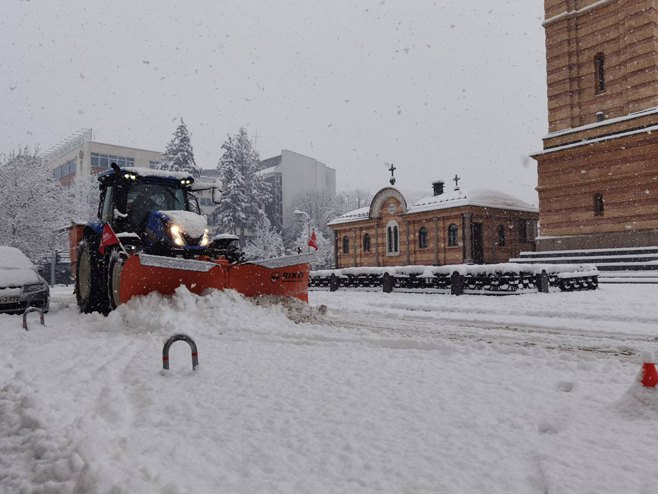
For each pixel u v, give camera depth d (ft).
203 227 33.35
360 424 12.31
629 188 83.20
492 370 17.95
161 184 36.91
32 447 11.26
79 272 39.58
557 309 39.47
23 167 119.65
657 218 79.66
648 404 12.52
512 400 14.12
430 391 15.11
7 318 35.01
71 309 41.68
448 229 113.29
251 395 15.06
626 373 17.49
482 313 40.06
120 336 26.81
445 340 23.57
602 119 88.48
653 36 81.35
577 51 92.58
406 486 9.11
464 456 10.31
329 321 32.71
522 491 8.82
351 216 136.46
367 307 46.16
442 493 8.80
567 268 60.85
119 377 18.01
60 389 15.98
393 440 11.26
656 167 79.87
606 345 24.61
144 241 33.99
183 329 27.22
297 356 20.62
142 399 14.96
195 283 31.37
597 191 87.45
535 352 21.47
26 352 22.45
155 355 21.21
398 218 122.72
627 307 39.37
